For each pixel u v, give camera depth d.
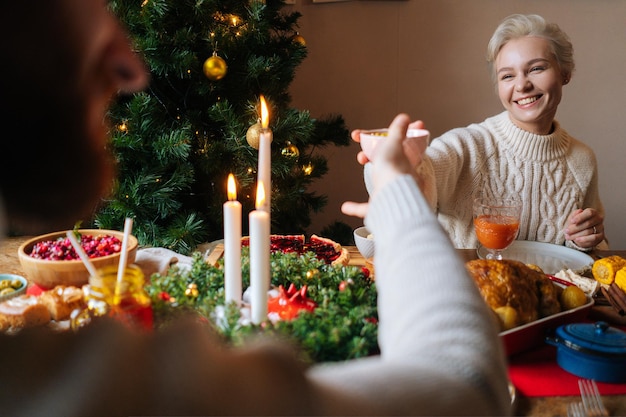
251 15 2.11
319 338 0.82
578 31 2.89
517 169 1.85
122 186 1.99
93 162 0.37
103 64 0.37
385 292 0.54
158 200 2.00
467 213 1.85
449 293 0.50
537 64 1.76
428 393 0.44
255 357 0.42
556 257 1.54
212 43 2.01
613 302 1.20
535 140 1.84
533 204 1.86
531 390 0.93
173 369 0.40
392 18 2.94
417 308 0.50
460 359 0.46
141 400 0.39
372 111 3.04
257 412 0.40
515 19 1.81
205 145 2.13
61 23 0.34
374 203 0.59
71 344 0.40
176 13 2.04
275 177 2.23
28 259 1.28
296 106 3.05
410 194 0.58
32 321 1.14
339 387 0.43
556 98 1.80
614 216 3.06
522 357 1.03
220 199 2.13
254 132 1.90
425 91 3.00
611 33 2.88
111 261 1.30
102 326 0.42
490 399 0.46
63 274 1.27
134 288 0.86
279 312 0.97
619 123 2.97
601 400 0.89
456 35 2.93
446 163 1.77
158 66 1.92
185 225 2.01
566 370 0.98
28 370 0.39
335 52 2.98
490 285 1.07
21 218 0.37
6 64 0.34
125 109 1.98
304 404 0.40
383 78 3.00
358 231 1.56
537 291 1.10
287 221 2.44
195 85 2.09
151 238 2.02
